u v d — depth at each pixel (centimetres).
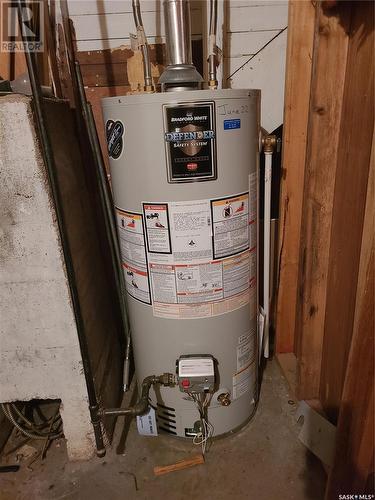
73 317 99
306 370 130
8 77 113
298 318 136
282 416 130
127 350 142
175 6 96
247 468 112
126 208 98
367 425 81
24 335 100
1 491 108
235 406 120
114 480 110
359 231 93
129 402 140
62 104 113
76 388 107
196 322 104
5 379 106
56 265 93
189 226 93
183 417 117
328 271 118
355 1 91
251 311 114
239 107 88
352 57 94
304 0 110
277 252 148
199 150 87
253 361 122
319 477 109
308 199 113
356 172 94
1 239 90
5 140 82
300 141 126
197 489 107
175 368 111
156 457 117
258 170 103
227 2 122
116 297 157
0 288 95
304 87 119
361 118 90
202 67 130
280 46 128
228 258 99
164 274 99
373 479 84
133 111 85
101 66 128
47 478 111
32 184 86
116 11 122
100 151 131
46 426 127
